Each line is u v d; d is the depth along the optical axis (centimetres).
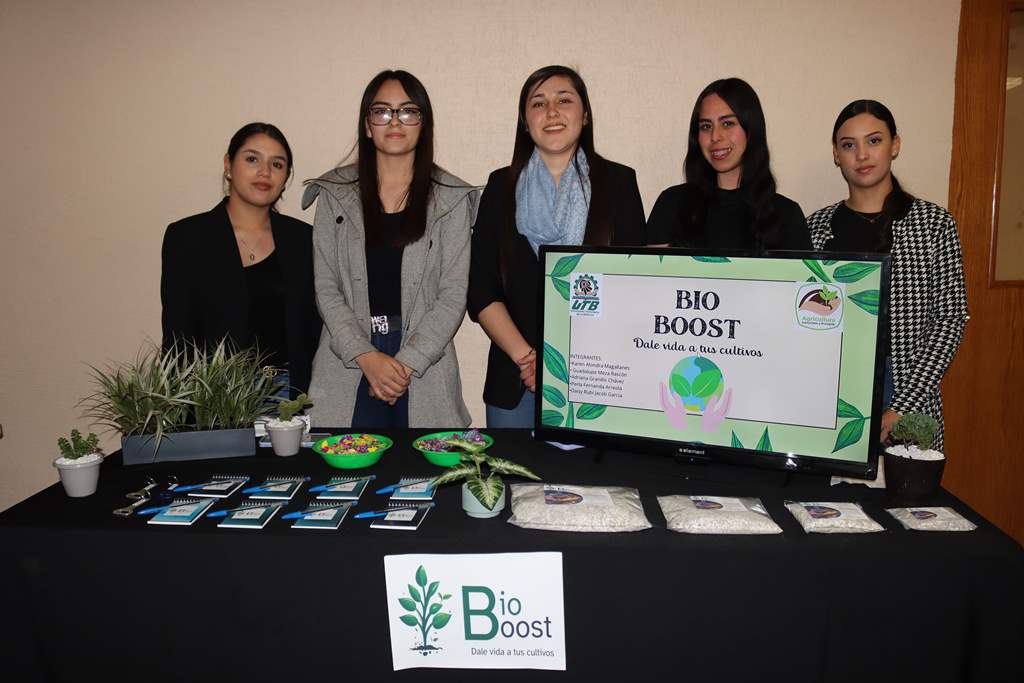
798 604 118
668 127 269
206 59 272
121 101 277
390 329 212
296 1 268
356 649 123
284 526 125
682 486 144
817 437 137
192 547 122
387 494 139
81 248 286
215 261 224
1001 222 266
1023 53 258
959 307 200
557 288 154
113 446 294
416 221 208
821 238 221
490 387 216
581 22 265
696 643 121
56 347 292
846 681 120
